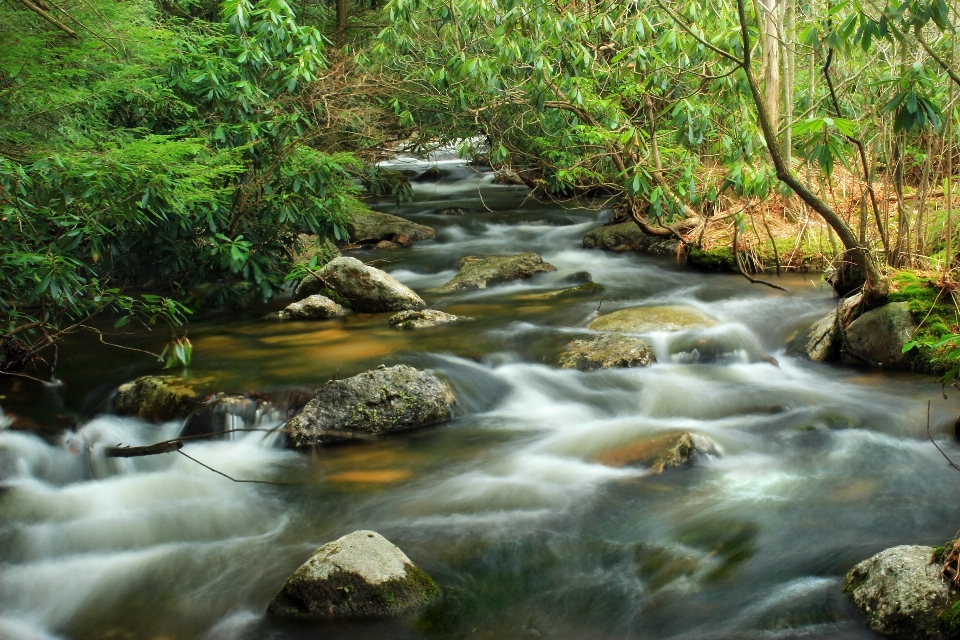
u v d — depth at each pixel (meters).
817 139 4.97
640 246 10.67
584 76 9.48
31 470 5.21
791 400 5.81
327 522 4.47
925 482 4.61
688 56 8.12
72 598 3.93
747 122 7.77
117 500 4.85
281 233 9.12
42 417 5.76
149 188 5.63
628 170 8.70
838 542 4.00
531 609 3.62
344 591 3.63
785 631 3.34
